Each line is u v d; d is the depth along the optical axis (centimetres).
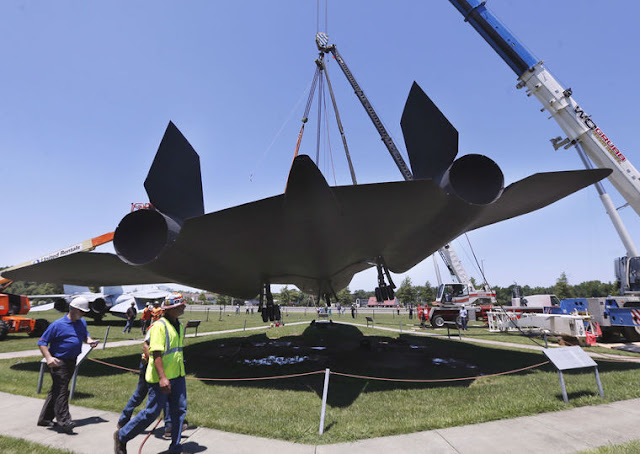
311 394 678
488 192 626
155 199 755
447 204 673
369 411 562
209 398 648
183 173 791
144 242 710
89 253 838
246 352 1262
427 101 663
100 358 1094
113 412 555
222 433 464
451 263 2639
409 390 704
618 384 693
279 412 555
